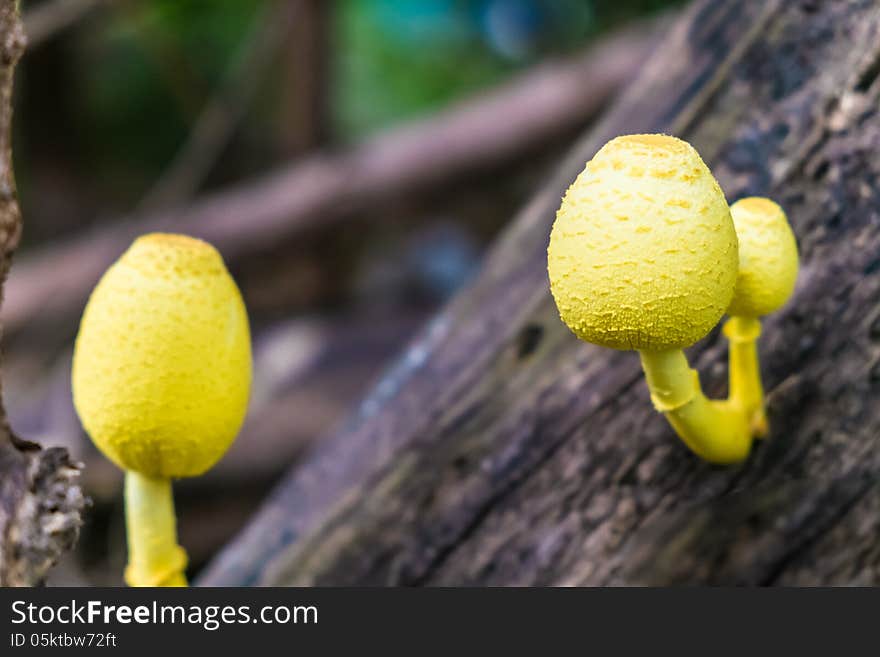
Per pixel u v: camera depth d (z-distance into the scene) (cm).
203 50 116
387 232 121
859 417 35
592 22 107
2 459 31
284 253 92
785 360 35
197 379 32
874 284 35
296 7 89
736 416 34
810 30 35
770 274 33
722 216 31
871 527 35
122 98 131
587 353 37
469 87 128
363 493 39
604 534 37
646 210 31
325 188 88
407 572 39
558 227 31
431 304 114
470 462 38
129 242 88
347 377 83
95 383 32
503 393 38
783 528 36
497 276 39
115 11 101
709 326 31
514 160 88
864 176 35
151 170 133
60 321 86
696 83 37
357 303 109
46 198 125
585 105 84
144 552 34
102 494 65
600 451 37
